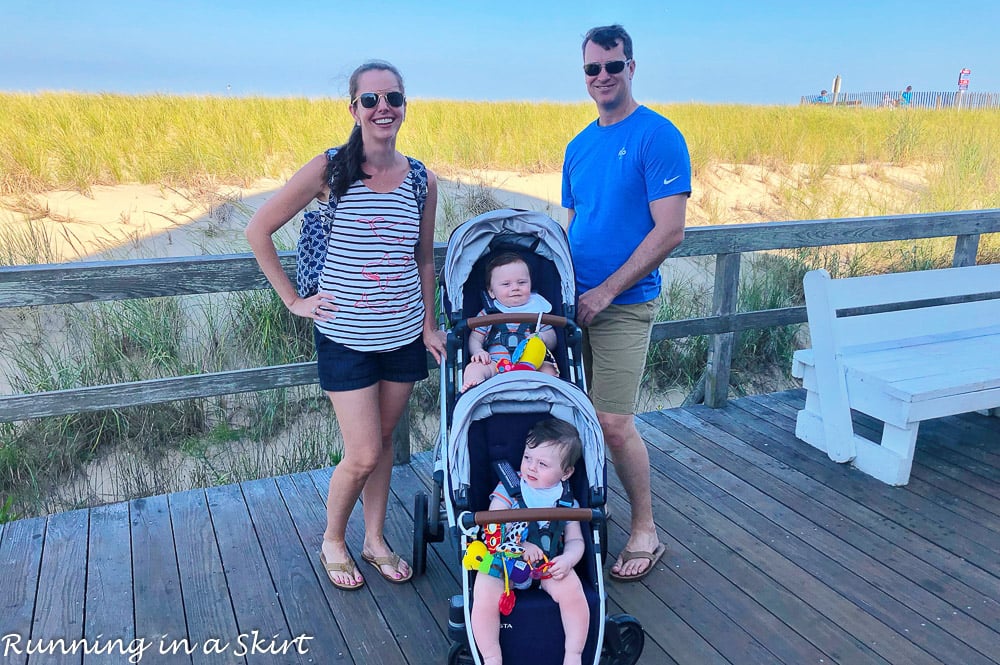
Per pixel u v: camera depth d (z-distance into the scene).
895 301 4.47
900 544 3.48
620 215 3.05
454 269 3.07
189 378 3.71
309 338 6.04
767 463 4.28
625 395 3.15
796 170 12.34
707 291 7.54
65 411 3.53
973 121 16.91
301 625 2.92
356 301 2.69
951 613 3.00
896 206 10.66
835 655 2.76
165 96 14.39
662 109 17.09
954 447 4.48
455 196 9.30
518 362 2.84
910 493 3.94
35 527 3.55
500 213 3.09
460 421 2.53
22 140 9.44
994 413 4.93
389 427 3.06
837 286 4.24
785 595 3.11
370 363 2.81
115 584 3.14
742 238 4.63
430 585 3.18
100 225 7.80
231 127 11.48
